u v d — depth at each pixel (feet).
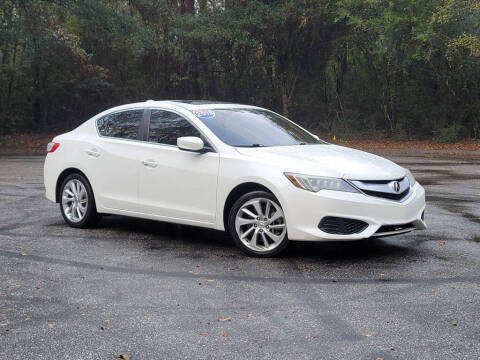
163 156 24.02
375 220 20.39
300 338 13.75
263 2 103.04
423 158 73.05
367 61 107.34
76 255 22.04
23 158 71.31
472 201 35.50
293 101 110.42
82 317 15.26
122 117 26.30
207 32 98.58
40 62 103.19
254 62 106.22
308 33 103.50
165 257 21.74
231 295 17.12
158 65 111.65
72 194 27.32
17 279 18.83
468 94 100.58
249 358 12.61
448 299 16.60
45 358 12.67
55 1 93.71
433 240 24.32
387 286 17.90
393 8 94.48
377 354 12.80
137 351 13.03
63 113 119.44
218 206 22.41
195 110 24.32
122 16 98.58
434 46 95.30
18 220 28.99
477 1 87.56
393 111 106.83
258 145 23.09
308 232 20.51
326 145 24.47
